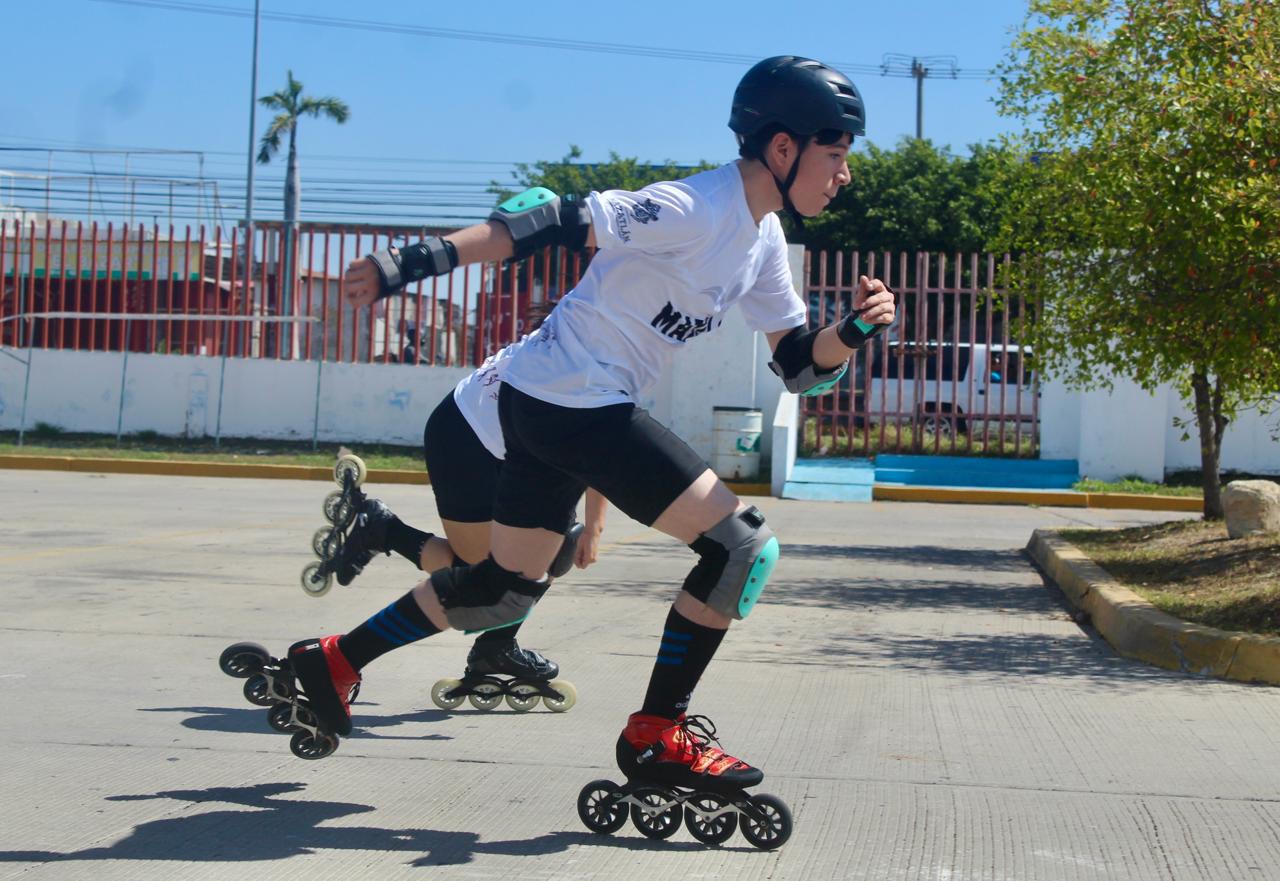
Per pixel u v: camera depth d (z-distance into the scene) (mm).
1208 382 12820
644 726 3795
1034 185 12766
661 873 3592
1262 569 8695
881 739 5211
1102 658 7207
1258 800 4398
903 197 34375
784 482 21156
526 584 3926
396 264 3307
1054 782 4605
